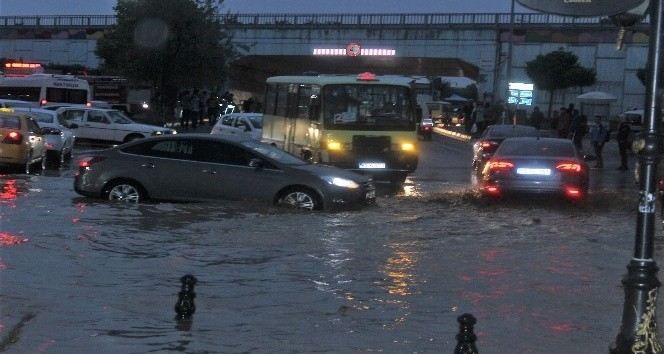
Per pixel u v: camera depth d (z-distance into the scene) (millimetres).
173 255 12914
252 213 17016
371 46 61000
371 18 60875
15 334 8555
